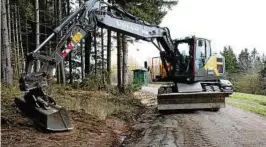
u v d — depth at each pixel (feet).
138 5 85.05
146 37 53.93
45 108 35.06
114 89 82.23
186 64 59.00
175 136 37.01
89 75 86.79
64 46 40.27
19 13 100.27
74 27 41.68
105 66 106.42
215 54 61.98
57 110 34.78
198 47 58.90
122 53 92.32
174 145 32.53
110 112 51.47
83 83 84.02
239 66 288.51
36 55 36.35
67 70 106.32
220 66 62.75
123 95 77.41
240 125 43.73
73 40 41.16
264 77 182.50
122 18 50.47
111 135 37.04
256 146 32.22
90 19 44.52
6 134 31.60
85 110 47.47
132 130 42.50
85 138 33.71
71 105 49.42
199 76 58.54
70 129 35.27
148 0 85.25
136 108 63.52
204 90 58.75
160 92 58.95
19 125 35.22
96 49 98.12
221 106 56.13
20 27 98.22
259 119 49.75
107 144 32.94
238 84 182.80
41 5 102.12
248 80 181.57
